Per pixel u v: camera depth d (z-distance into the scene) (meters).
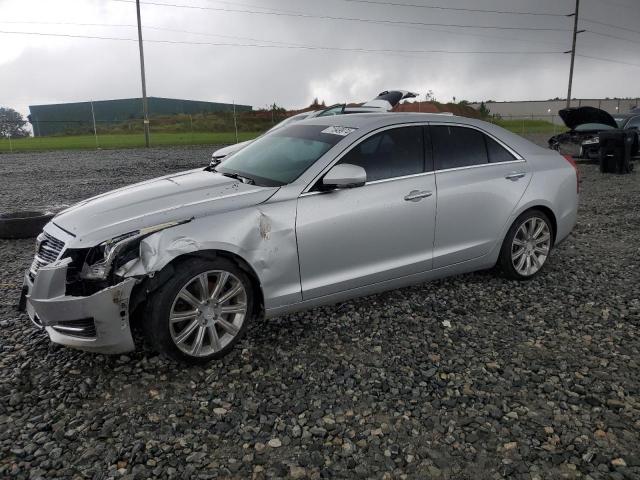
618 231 7.41
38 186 12.10
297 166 4.05
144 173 14.71
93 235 3.30
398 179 4.25
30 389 3.28
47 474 2.55
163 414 3.04
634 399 3.22
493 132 4.94
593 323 4.30
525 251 5.09
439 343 3.94
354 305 4.59
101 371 3.48
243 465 2.64
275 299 3.75
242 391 3.28
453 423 2.98
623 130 13.87
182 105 40.81
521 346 3.91
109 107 39.75
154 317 3.30
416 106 28.50
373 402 3.18
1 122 31.06
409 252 4.34
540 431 2.92
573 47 44.41
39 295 3.24
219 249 3.44
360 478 2.56
